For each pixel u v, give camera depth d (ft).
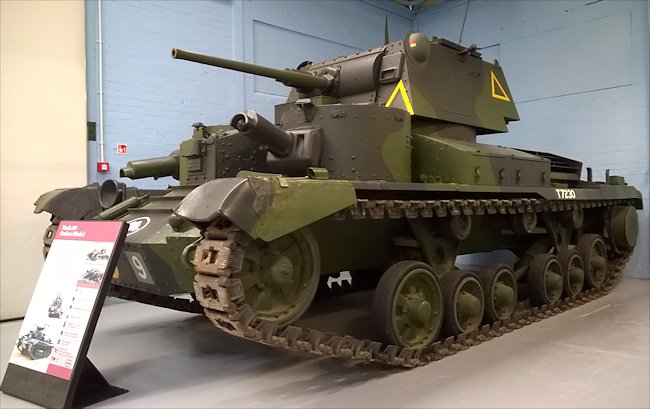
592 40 36.99
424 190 18.17
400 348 17.37
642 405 14.33
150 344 21.25
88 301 15.06
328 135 18.21
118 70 29.68
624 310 26.17
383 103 21.91
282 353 19.84
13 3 25.94
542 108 39.52
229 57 34.58
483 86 26.14
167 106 31.63
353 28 43.11
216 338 22.06
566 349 19.65
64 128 27.53
